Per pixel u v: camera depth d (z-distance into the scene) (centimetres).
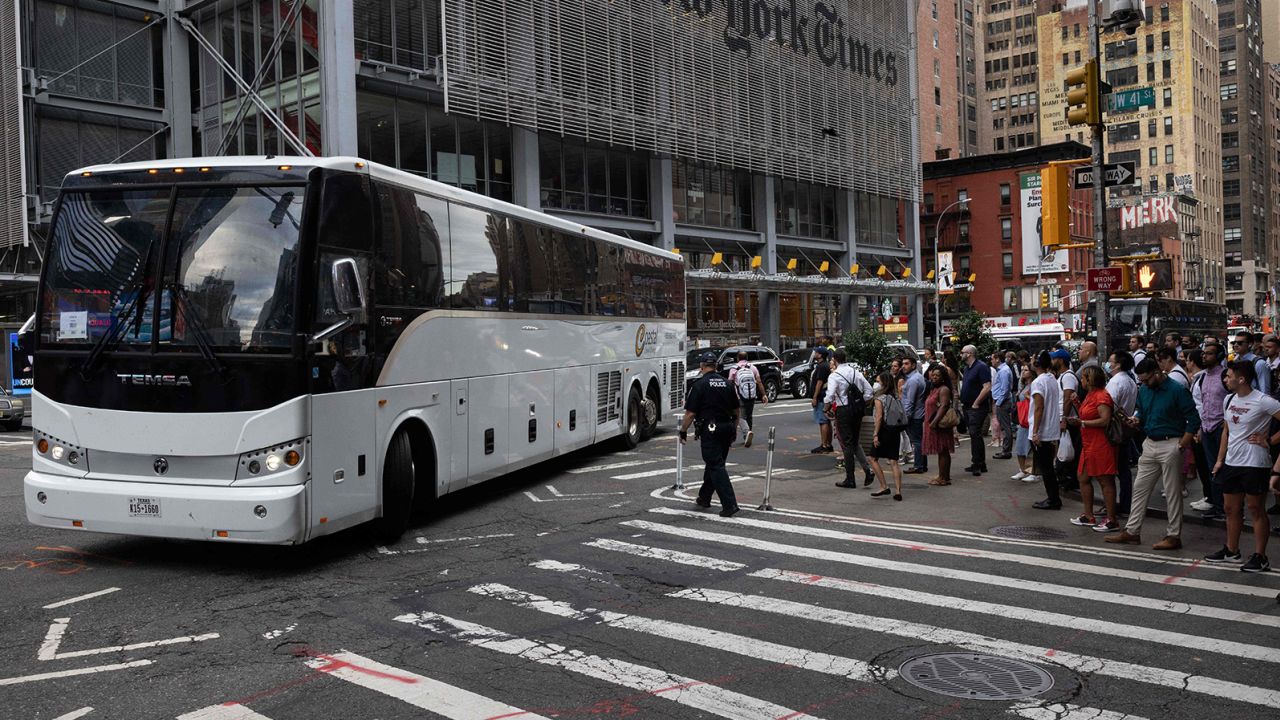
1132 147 11481
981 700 551
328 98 2886
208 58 3350
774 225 4925
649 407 1964
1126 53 11538
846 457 1413
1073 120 1390
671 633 683
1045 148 7619
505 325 1266
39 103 3180
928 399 1450
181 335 840
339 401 882
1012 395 1734
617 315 1764
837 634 681
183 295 845
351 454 901
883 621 714
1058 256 4938
